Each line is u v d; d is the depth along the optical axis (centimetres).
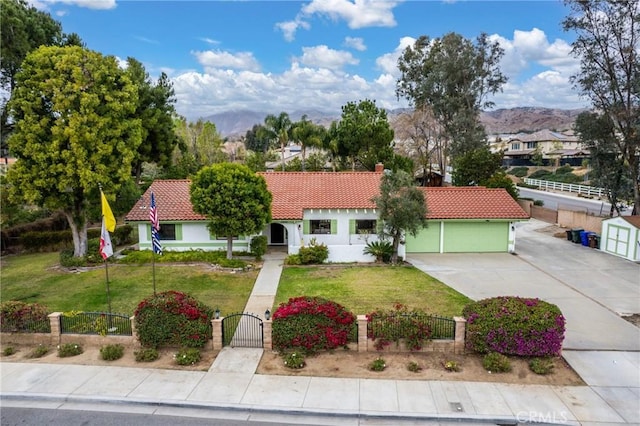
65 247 2972
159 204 2619
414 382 1163
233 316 1527
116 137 2353
